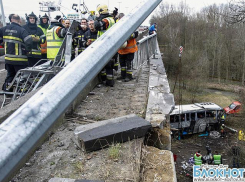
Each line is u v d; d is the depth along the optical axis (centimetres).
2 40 695
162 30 4191
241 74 3481
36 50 845
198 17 4016
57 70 575
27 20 816
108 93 602
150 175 269
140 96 574
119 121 361
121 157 294
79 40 668
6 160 45
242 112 2456
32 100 58
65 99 65
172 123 2170
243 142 1827
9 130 49
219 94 3162
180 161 1814
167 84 693
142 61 1009
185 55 3372
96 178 258
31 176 275
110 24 623
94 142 308
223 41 3462
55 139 360
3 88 709
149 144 384
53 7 1219
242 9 735
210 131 2284
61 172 274
